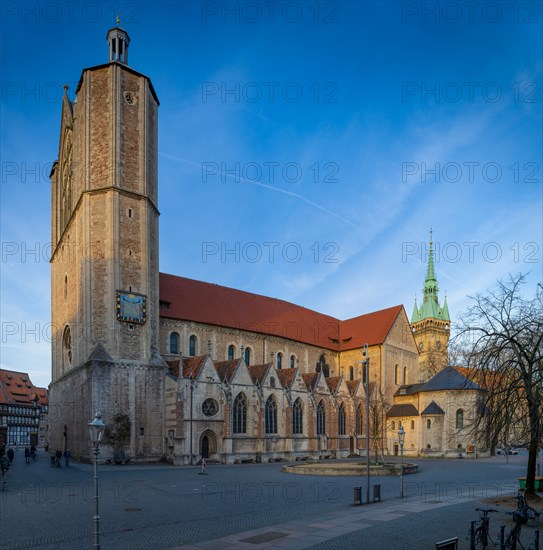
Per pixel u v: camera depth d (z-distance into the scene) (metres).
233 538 24.44
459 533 25.16
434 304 162.62
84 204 70.94
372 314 115.19
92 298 68.69
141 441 67.50
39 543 23.92
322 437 88.69
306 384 90.44
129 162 72.94
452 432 91.44
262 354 93.69
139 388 68.38
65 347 81.06
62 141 87.94
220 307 91.62
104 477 49.91
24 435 148.75
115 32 77.00
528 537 24.80
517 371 33.66
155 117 78.88
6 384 149.88
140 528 26.84
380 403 99.06
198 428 69.12
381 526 26.81
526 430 33.34
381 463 68.06
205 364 71.69
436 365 128.88
